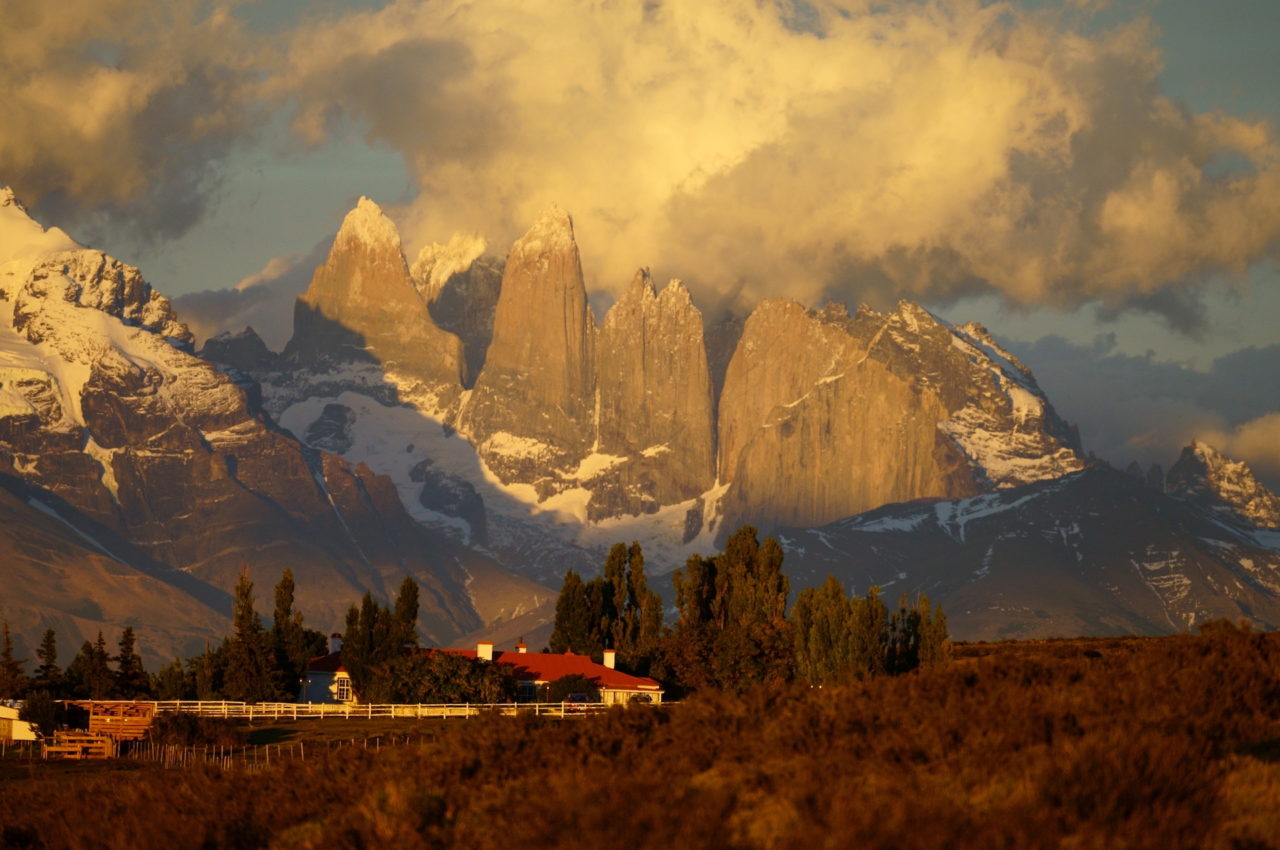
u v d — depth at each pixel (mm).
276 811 183375
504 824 148250
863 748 163000
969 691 190750
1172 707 172250
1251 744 162250
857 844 123125
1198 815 132750
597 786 145750
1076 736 158500
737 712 193500
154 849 174500
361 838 160250
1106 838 126938
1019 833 124875
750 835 135375
